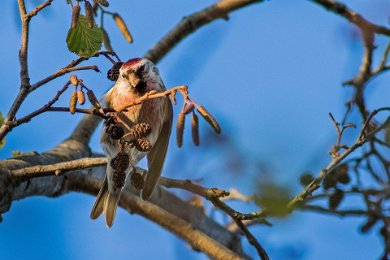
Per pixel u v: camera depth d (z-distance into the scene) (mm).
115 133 6500
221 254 7977
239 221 6859
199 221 9438
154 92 5770
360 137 6926
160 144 8398
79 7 5910
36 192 7473
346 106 8523
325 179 7848
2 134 5758
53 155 8039
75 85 5781
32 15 5910
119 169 6523
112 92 8500
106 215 7934
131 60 8539
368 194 7801
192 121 6582
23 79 5871
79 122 8938
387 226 7633
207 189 6773
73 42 5918
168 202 9281
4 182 6695
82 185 8039
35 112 5770
